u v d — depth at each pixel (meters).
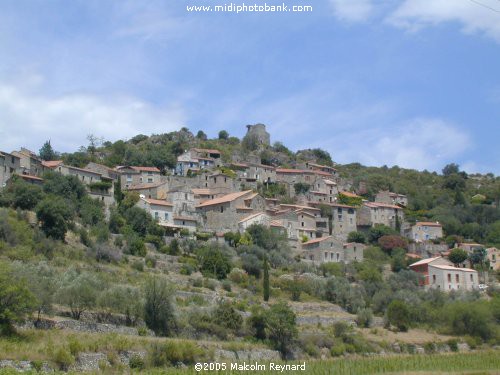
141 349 90.31
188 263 151.75
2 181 163.12
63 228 139.88
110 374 81.06
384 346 126.75
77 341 85.88
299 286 151.88
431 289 168.88
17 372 74.50
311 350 114.88
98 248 138.25
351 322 139.88
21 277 96.06
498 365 101.75
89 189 180.38
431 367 98.75
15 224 133.38
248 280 150.75
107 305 105.31
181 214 194.00
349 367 96.00
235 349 103.38
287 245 186.50
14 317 87.38
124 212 172.00
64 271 116.94
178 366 90.69
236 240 177.00
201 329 111.44
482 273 193.75
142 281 127.38
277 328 114.25
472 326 144.12
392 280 176.38
